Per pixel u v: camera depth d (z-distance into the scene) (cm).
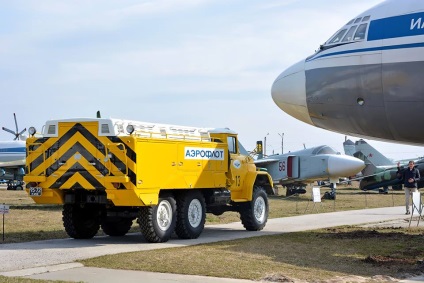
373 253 1177
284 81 1575
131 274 926
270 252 1179
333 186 3731
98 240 1446
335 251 1201
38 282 826
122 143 1294
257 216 1712
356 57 1390
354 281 881
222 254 1145
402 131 1388
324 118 1500
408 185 2277
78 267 992
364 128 1447
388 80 1334
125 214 1391
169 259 1072
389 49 1334
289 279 884
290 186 4253
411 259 1096
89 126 1327
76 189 1359
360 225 1822
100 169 1315
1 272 946
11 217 2055
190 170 1455
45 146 1366
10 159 5378
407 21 1325
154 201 1331
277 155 4241
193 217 1481
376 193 4731
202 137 1547
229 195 1628
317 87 1468
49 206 2650
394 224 1870
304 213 2377
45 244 1342
